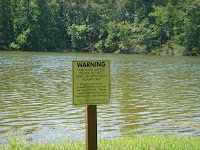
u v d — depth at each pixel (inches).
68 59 2581.2
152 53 3870.6
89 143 295.9
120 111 860.6
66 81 1365.7
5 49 3671.3
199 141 458.6
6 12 3757.4
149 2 4387.3
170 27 4028.1
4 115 787.4
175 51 3826.3
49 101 960.9
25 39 3673.7
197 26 3878.0
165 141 445.4
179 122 764.0
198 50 3850.9
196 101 1031.0
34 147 400.8
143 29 3956.7
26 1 3836.1
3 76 1451.8
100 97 295.0
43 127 690.8
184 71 1950.1
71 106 901.8
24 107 876.0
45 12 3905.0
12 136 564.4
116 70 1882.4
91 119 295.4
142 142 434.6
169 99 1053.8
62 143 427.2
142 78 1562.5
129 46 3924.7
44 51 3737.7
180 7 4104.3
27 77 1448.1
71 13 4197.8
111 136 618.2
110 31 3991.1
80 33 3983.8
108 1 4485.7
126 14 4323.3
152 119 787.4
